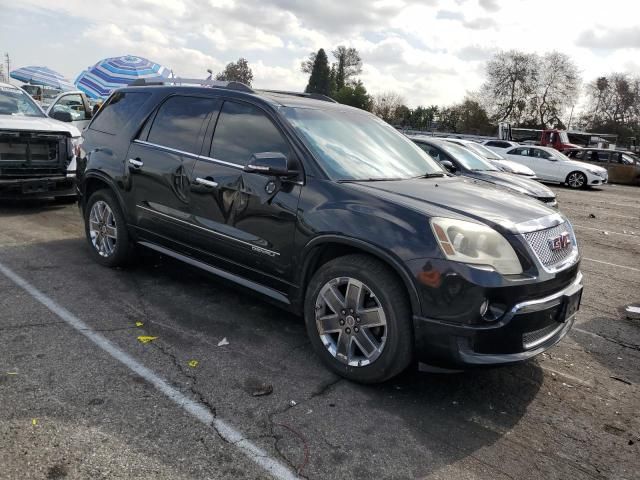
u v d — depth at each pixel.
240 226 3.97
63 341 3.71
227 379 3.38
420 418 3.14
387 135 4.73
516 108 61.22
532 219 3.43
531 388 3.64
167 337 3.92
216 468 2.54
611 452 2.97
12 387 3.07
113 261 5.27
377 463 2.69
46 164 7.59
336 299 3.46
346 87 74.94
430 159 4.82
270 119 4.04
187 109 4.67
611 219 12.91
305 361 3.71
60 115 8.59
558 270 3.32
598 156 26.98
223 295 4.86
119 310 4.34
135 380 3.27
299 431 2.89
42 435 2.66
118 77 19.55
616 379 3.89
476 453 2.85
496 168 10.52
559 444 3.01
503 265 3.08
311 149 3.78
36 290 4.62
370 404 3.23
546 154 22.95
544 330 3.31
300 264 3.64
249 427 2.89
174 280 5.18
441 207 3.33
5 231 6.54
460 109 67.00
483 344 3.03
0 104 8.22
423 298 3.07
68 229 6.87
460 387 3.55
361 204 3.40
